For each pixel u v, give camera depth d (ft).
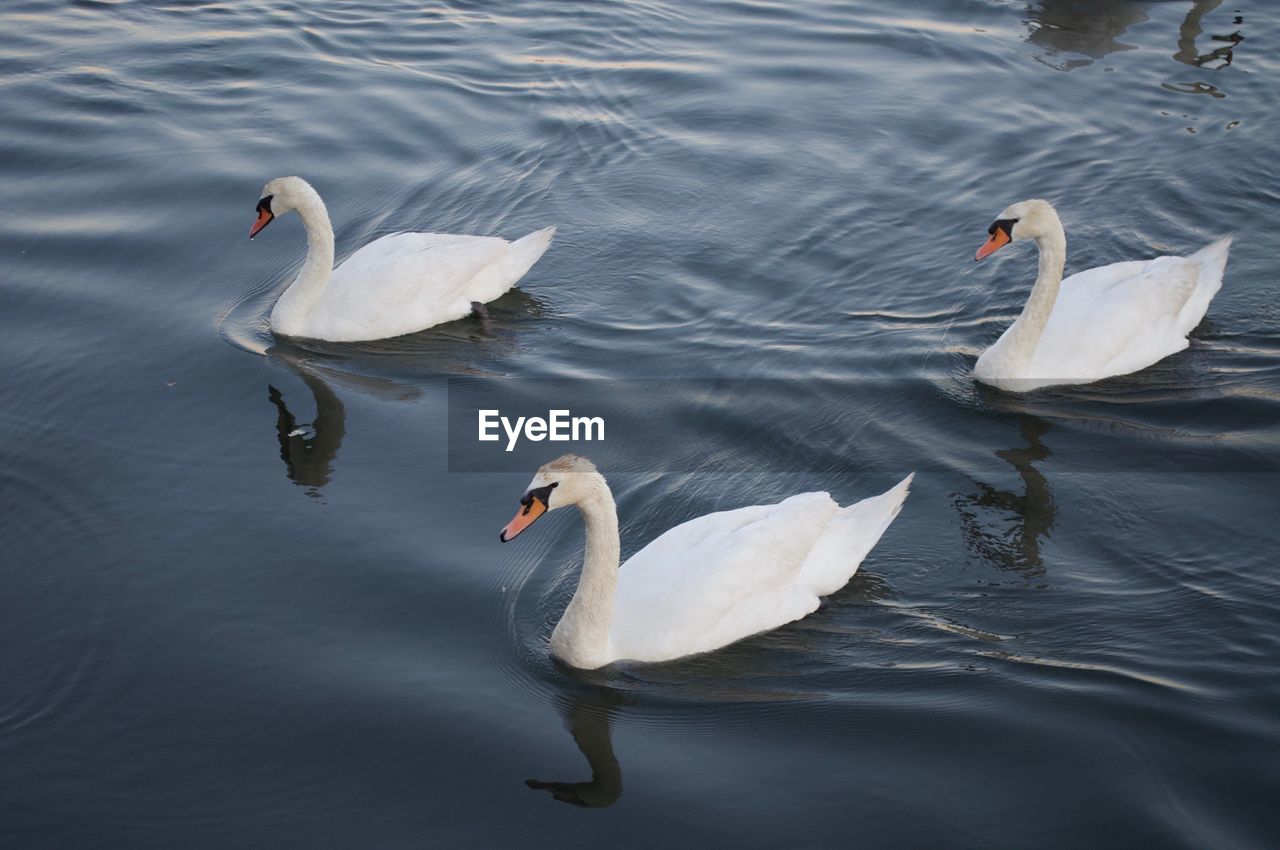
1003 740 35.53
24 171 66.49
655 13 88.12
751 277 59.52
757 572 39.11
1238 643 38.52
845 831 32.96
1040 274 50.29
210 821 33.12
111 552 42.47
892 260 60.75
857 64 80.02
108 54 80.59
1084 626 39.47
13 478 45.65
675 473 46.83
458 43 83.87
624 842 32.73
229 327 55.42
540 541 43.96
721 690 37.68
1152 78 77.00
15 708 36.40
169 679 37.55
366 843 32.60
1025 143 70.54
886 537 43.50
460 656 38.83
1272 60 78.69
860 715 36.63
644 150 70.59
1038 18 85.76
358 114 74.23
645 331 55.77
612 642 38.73
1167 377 51.60
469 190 66.44
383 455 47.83
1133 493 45.24
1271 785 33.76
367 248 56.85
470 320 56.65
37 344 53.21
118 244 60.59
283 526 43.98
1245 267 58.80
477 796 34.12
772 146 70.69
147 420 49.32
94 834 32.60
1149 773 34.27
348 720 36.35
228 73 78.74
